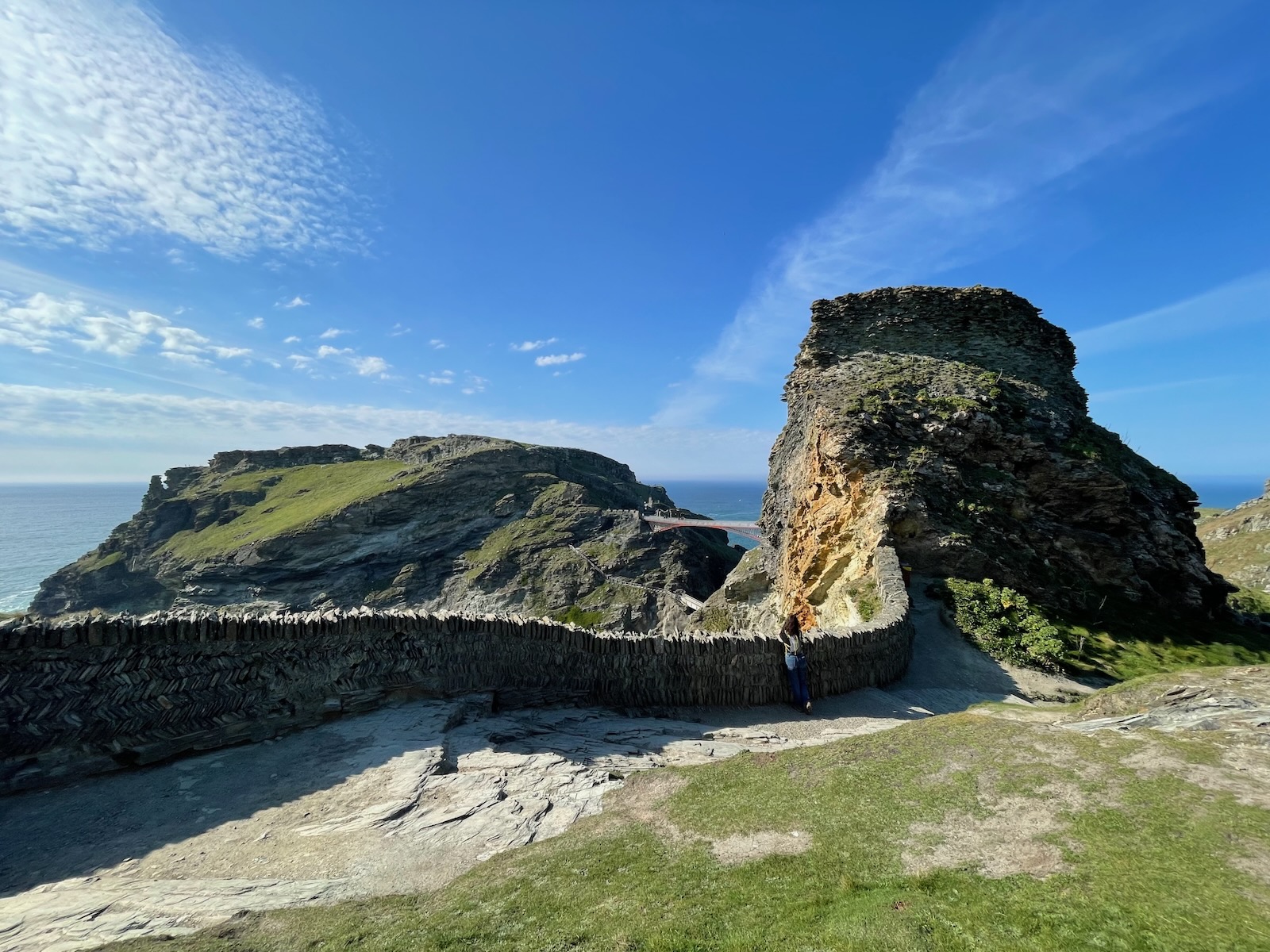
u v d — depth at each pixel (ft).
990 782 25.09
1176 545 97.14
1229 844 18.44
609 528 503.61
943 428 100.01
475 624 45.39
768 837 23.89
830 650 57.67
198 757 32.65
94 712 30.32
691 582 450.30
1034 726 30.68
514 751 35.35
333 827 26.43
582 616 413.59
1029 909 17.07
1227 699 29.45
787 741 43.32
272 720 35.58
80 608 554.87
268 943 18.94
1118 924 15.85
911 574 85.30
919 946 16.10
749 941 17.42
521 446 613.11
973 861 20.17
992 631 72.79
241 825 26.66
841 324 132.87
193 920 20.26
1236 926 15.07
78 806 27.50
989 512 91.66
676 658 52.24
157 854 24.38
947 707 57.82
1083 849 19.56
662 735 42.39
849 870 20.75
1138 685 34.22
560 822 27.25
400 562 501.56
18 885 22.20
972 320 126.11
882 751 30.22
